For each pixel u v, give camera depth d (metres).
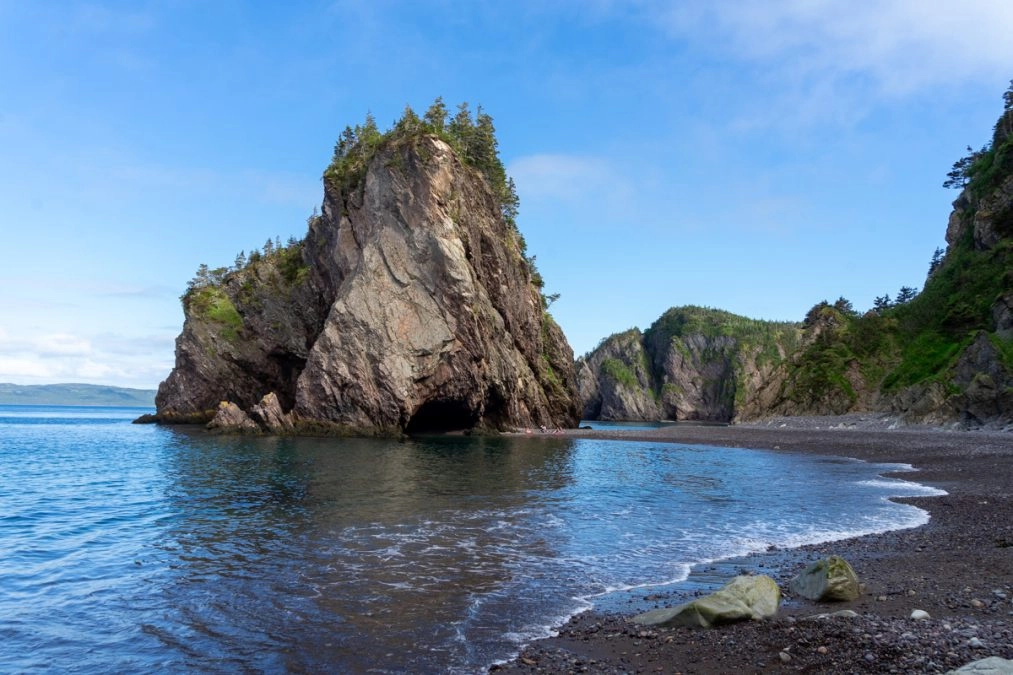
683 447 61.59
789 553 17.72
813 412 98.75
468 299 76.19
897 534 19.91
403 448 57.12
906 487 31.33
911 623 10.67
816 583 13.02
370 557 17.30
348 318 74.25
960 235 103.62
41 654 10.70
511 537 19.94
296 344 89.56
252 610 12.90
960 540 18.22
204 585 14.69
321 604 13.26
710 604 11.62
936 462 41.66
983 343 71.69
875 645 9.61
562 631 11.62
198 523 22.34
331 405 73.31
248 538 19.77
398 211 77.69
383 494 29.38
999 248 85.81
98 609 13.02
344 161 89.00
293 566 16.34
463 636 11.41
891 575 14.54
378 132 92.44
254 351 93.81
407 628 11.84
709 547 18.64
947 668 8.53
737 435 78.06
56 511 25.12
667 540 19.56
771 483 33.69
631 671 9.62
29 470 40.41
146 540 19.62
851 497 28.38
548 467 42.34
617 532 20.81
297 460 45.28
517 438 74.94
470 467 41.81
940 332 87.75
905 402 79.25
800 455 51.16
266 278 94.69
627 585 14.73
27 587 14.65
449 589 14.34
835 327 108.31
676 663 9.84
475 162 98.50
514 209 107.06
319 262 87.19
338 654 10.61
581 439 74.00
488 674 9.72
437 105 92.25
